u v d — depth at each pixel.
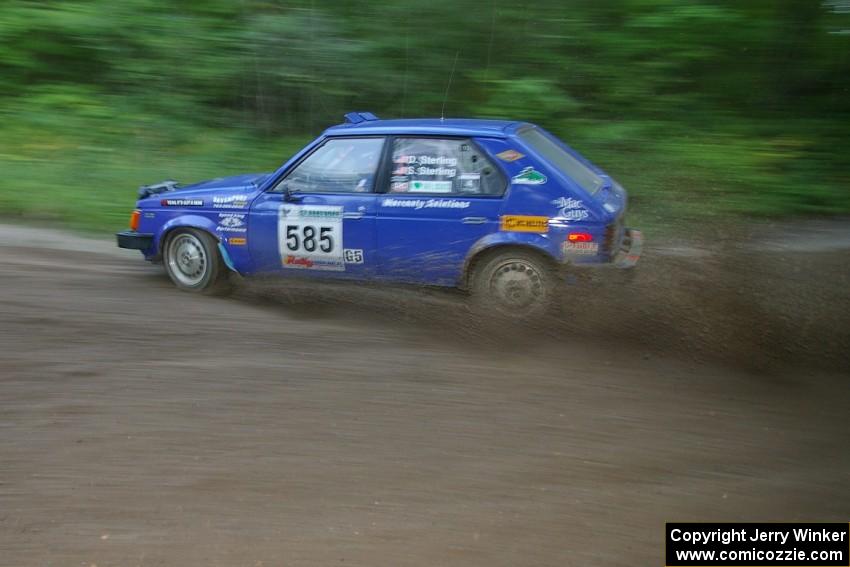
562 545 3.25
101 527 3.35
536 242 5.57
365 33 11.54
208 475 3.72
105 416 4.25
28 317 5.64
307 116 11.49
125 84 12.02
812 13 10.41
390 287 6.02
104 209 8.80
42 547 3.23
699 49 10.69
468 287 5.82
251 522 3.39
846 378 4.82
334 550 3.21
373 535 3.30
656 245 6.81
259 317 5.82
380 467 3.79
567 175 5.63
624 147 10.01
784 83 10.70
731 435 4.14
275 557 3.17
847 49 10.48
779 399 4.56
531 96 10.62
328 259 6.05
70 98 11.81
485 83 11.07
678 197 8.51
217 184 6.61
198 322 5.68
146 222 6.52
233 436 4.06
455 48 11.30
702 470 3.80
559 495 3.58
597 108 10.91
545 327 5.57
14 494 3.56
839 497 3.58
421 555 3.18
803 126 10.23
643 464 3.84
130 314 5.80
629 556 3.18
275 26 11.45
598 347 5.26
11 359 4.92
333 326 5.65
